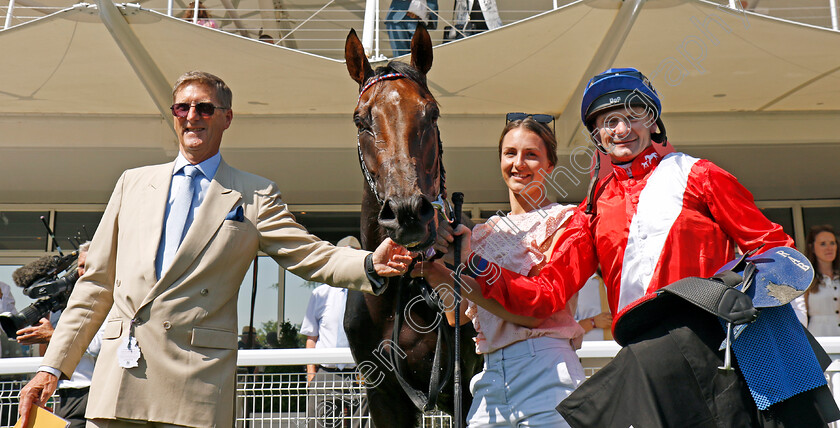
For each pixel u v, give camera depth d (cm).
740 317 177
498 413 237
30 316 324
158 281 235
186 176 254
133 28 594
